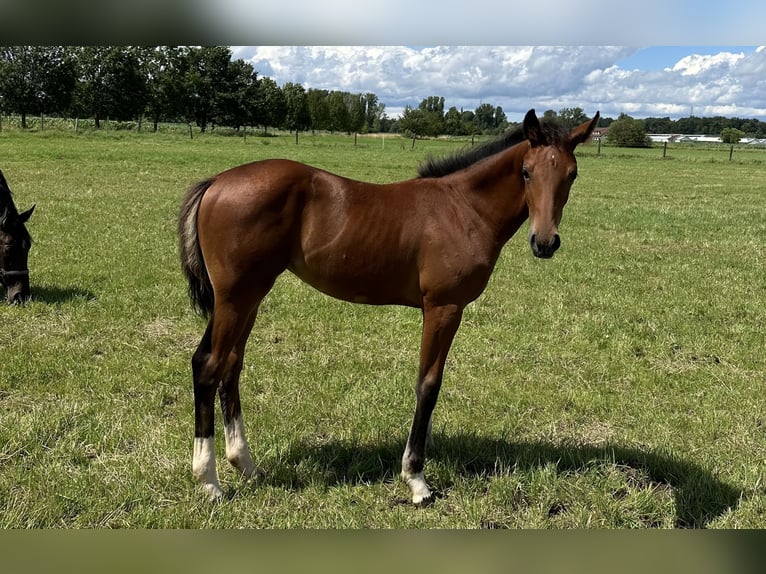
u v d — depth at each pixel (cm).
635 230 1298
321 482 361
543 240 316
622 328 661
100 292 696
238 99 6384
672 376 544
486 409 466
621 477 378
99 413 423
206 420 335
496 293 781
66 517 319
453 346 595
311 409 449
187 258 346
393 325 649
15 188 1424
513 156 341
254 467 365
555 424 448
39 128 4300
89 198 1351
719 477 379
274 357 550
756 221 1444
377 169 2427
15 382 463
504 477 365
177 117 6228
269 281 340
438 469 378
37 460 362
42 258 817
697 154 4712
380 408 456
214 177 347
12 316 602
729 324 689
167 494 340
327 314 670
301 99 7250
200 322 621
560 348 598
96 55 5103
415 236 340
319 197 339
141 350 545
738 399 497
